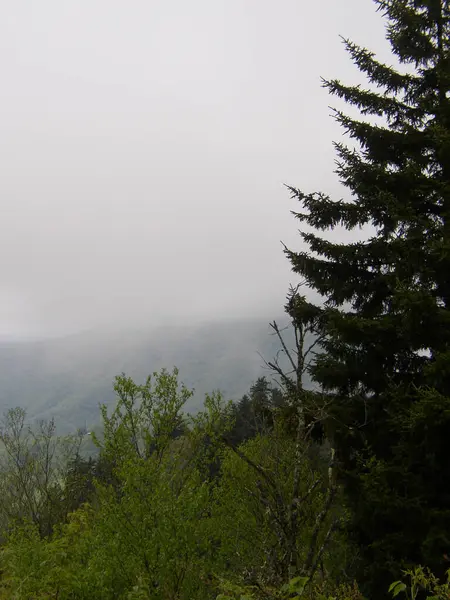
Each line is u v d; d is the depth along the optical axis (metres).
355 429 6.82
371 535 6.71
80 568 5.47
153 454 6.70
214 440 6.97
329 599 3.01
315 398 6.55
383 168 8.23
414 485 6.41
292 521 3.46
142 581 4.91
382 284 8.68
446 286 7.61
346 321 7.09
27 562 5.09
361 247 8.59
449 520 5.89
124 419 6.53
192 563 5.36
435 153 8.48
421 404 5.68
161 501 5.54
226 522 7.92
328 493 3.45
